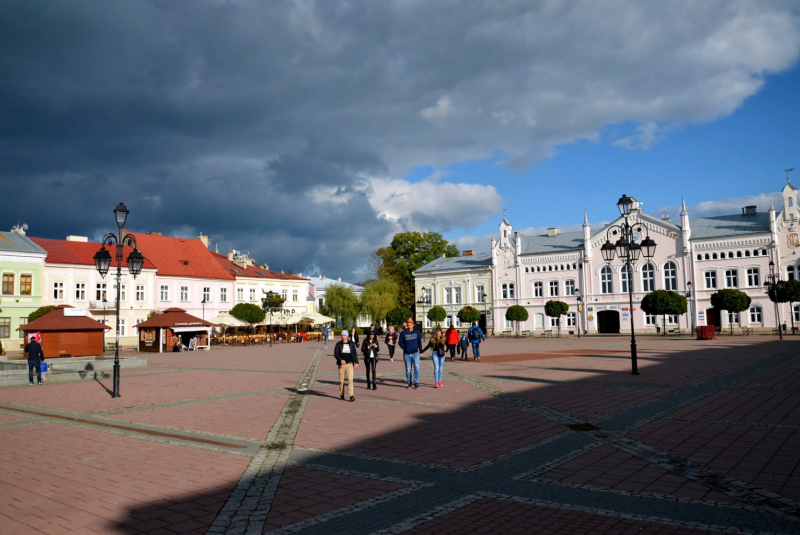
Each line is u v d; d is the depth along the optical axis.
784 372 20.39
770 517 6.34
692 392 16.00
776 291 50.06
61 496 7.84
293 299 81.19
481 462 9.08
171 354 46.78
